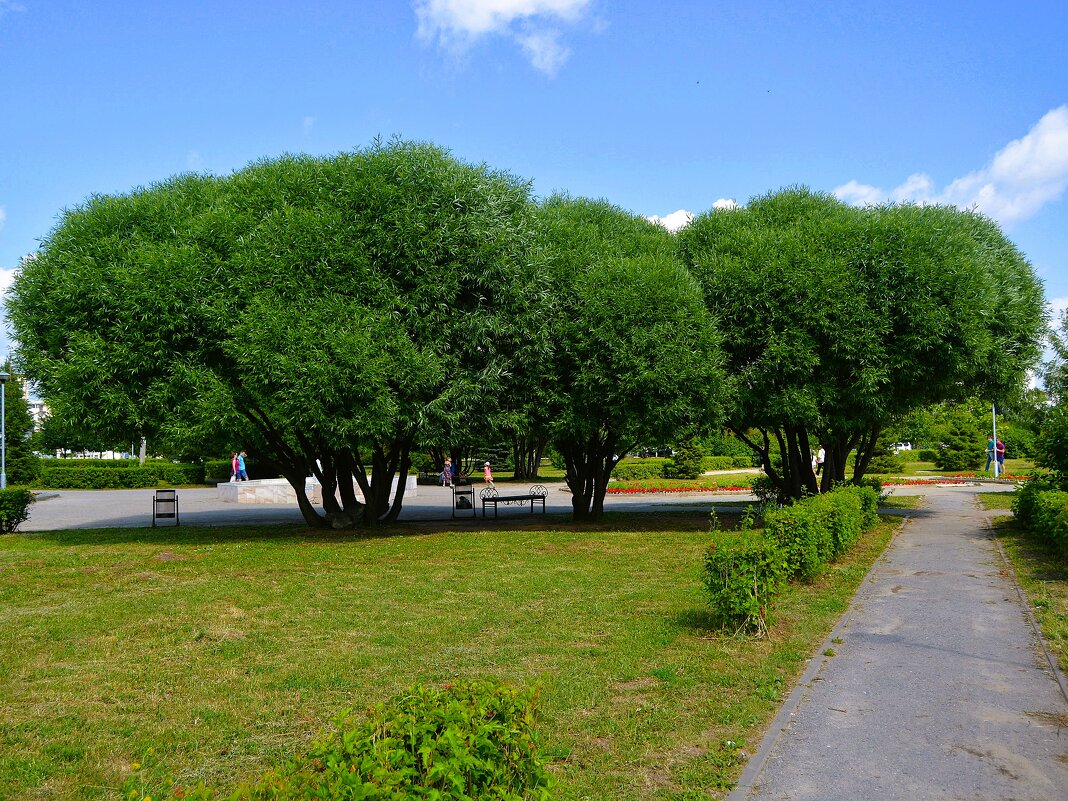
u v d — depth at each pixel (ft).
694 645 23.34
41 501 94.22
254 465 120.78
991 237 65.36
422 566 38.52
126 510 78.84
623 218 63.16
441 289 45.39
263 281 44.21
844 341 50.39
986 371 59.06
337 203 46.65
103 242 45.98
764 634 24.26
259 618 27.43
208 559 40.60
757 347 53.06
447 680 20.20
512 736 9.44
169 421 44.39
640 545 46.37
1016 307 59.16
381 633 25.22
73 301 44.45
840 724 17.04
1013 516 55.83
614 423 50.96
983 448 145.07
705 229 61.31
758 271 52.34
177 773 15.01
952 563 38.58
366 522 57.26
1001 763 14.96
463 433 47.52
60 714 18.17
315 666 21.66
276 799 7.50
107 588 32.96
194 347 45.68
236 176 51.80
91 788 14.42
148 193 50.52
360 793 7.37
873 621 26.48
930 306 49.70
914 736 16.34
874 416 54.19
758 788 13.97
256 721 17.63
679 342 47.96
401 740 8.72
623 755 15.38
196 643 24.27
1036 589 31.32
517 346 49.29
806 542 31.91
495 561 40.11
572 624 26.16
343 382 41.75
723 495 96.84
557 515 69.15
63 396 44.73
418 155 47.70
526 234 49.88
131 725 17.42
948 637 24.32
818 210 61.36
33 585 33.63
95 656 22.90
